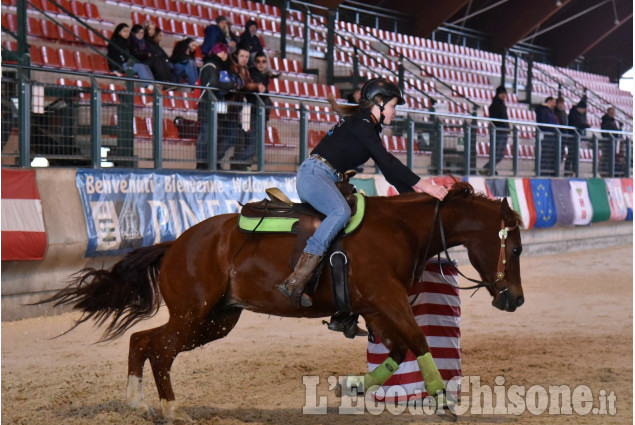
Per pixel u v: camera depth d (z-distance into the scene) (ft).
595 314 42.14
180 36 72.23
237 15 81.46
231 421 22.38
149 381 27.40
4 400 24.67
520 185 69.31
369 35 96.99
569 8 133.49
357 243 21.77
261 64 56.18
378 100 22.67
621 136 89.25
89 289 23.72
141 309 24.02
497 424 22.17
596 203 78.84
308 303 21.44
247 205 23.00
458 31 118.62
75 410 23.53
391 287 21.48
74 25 63.36
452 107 93.09
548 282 54.54
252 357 31.22
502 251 22.48
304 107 53.31
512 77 117.39
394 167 22.25
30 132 38.86
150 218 41.93
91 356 31.12
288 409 23.75
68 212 38.63
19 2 47.44
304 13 80.33
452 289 24.85
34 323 36.86
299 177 22.36
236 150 48.55
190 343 22.70
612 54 146.20
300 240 21.77
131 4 70.79
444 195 22.09
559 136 76.69
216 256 22.48
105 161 42.14
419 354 21.33
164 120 50.19
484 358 31.19
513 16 120.57
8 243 35.91
